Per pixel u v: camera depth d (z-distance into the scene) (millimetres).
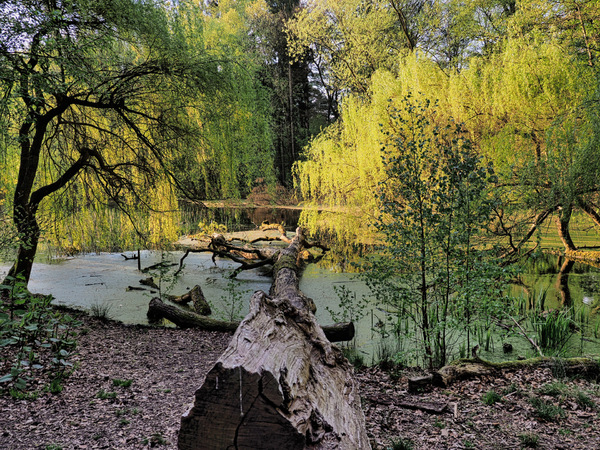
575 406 4074
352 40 19297
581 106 8625
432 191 5801
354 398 2641
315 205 14477
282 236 16844
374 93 12523
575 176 8562
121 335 6746
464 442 3387
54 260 14008
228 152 9672
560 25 10406
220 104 9211
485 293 5480
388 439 3453
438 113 10414
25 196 7930
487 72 10531
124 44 8734
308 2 20812
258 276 12195
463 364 5184
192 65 8547
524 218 9648
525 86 9625
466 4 15273
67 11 6621
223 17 14688
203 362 5586
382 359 6043
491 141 9969
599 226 10812
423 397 4453
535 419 3826
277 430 1520
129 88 8398
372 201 11977
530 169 8922
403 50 18172
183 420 1597
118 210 10438
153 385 4641
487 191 5891
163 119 8930
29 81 6148
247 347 1912
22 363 4738
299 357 2221
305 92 40406
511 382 4793
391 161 6102
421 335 6973
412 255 5863
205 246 16406
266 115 10828
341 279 11555
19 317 5891
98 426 3562
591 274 11359
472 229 5582
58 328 6508
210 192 10234
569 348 6336
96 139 9500
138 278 11484
